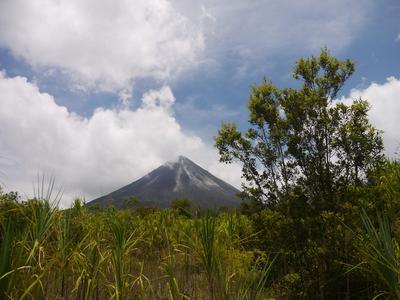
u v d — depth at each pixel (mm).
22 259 4098
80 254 5234
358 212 7297
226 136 9344
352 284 7570
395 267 4562
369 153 8062
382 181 7461
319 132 8547
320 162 8398
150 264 7449
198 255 6027
